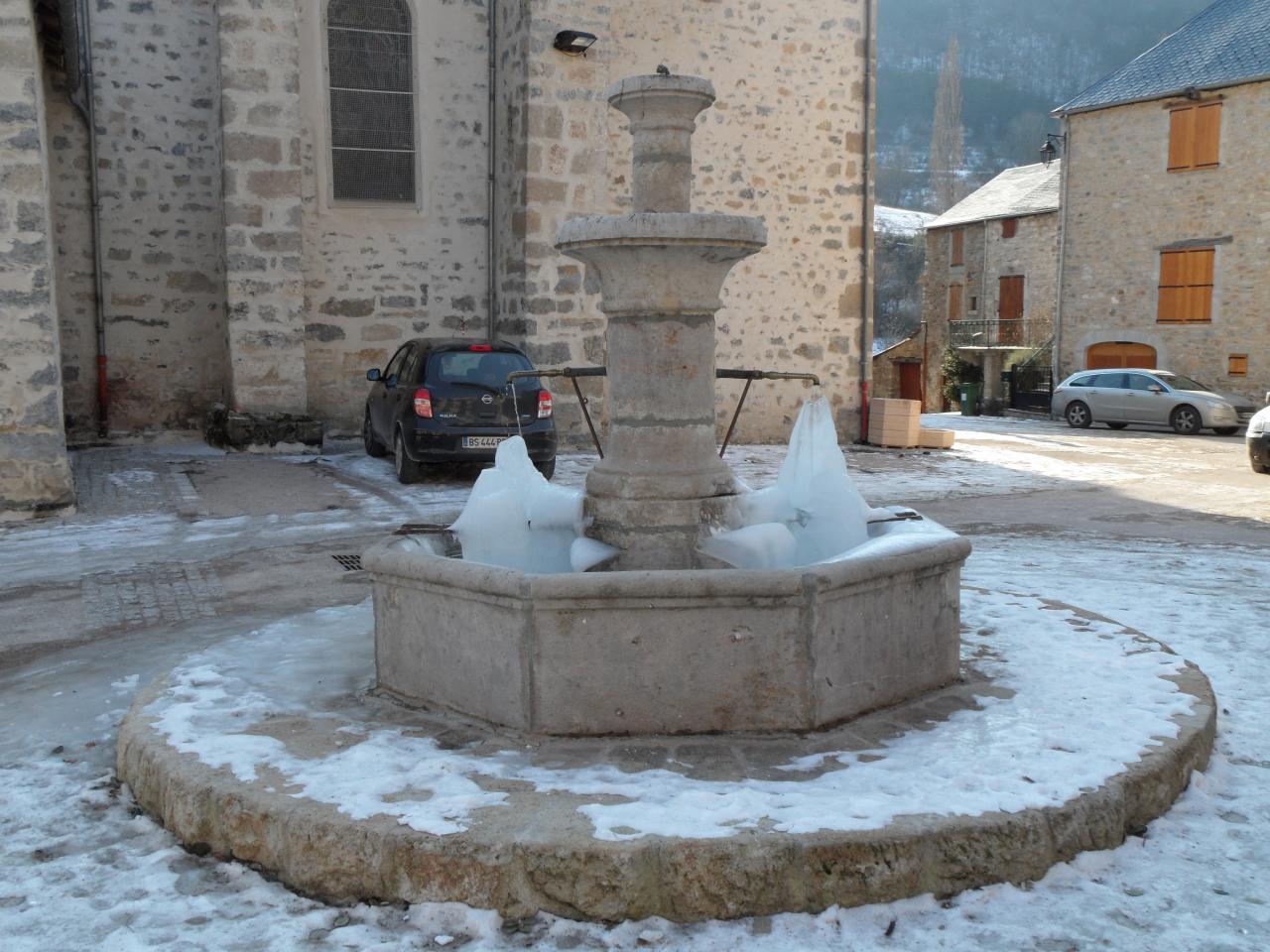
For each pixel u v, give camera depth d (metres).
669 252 4.03
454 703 3.88
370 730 3.72
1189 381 22.98
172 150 13.91
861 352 16.28
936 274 37.50
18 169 8.91
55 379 9.13
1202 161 24.72
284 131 12.85
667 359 4.23
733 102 15.22
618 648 3.59
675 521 4.17
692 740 3.58
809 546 4.52
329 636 5.15
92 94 13.49
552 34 13.52
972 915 2.81
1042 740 3.55
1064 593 6.64
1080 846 3.03
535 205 13.66
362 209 14.33
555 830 2.85
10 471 9.06
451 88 14.59
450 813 2.97
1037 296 32.91
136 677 5.05
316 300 14.21
